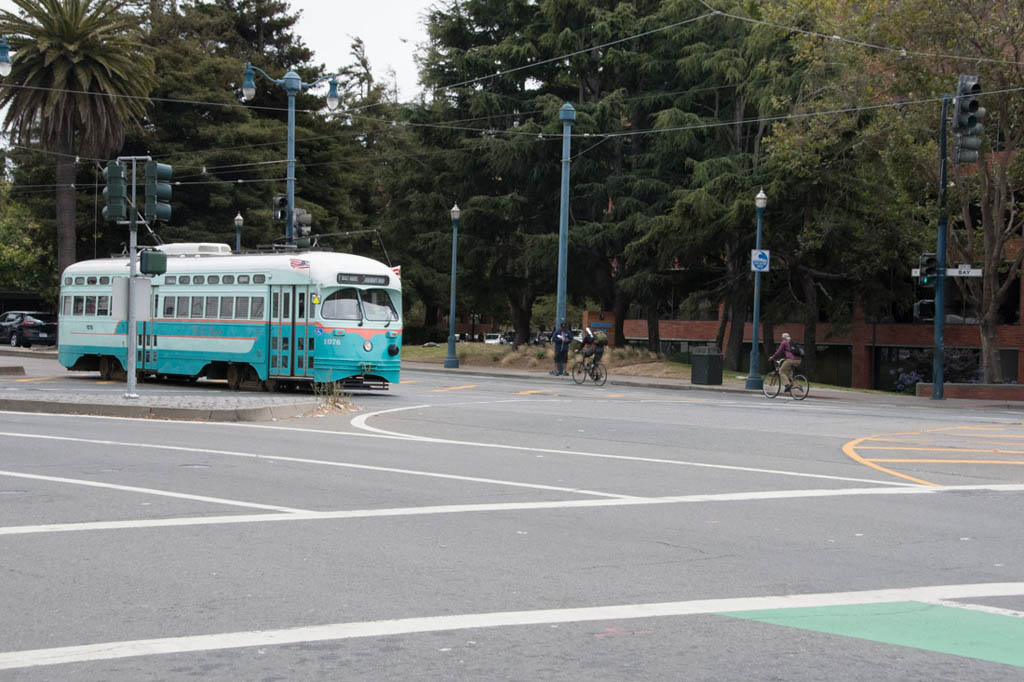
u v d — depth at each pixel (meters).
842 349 58.09
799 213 42.88
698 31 46.34
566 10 48.75
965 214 35.53
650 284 46.12
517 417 21.88
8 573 7.89
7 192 64.75
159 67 57.72
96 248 58.03
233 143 58.03
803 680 5.59
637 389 34.91
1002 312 50.72
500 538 9.40
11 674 5.61
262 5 73.94
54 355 46.97
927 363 52.59
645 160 48.28
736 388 36.09
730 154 44.31
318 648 6.10
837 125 37.16
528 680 5.54
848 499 11.81
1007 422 23.59
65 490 11.74
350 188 74.19
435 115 54.22
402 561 8.42
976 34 31.08
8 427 18.23
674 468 14.35
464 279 55.16
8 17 42.25
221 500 11.23
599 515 10.62
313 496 11.59
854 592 7.59
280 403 21.83
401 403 25.31
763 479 13.36
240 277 28.48
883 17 32.25
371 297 27.55
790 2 36.66
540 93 52.94
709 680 5.56
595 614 6.89
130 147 57.88
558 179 49.94
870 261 43.19
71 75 43.34
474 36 54.47
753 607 7.12
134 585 7.56
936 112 32.75
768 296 49.69
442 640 6.27
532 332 100.56
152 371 30.84
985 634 6.54
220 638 6.29
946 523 10.41
